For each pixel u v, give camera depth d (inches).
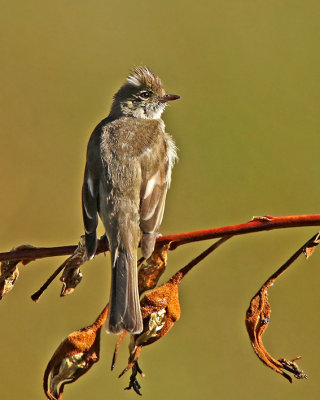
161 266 319.0
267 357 299.3
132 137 403.2
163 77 738.8
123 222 364.5
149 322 300.4
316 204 661.3
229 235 305.7
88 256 325.4
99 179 384.2
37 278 551.2
